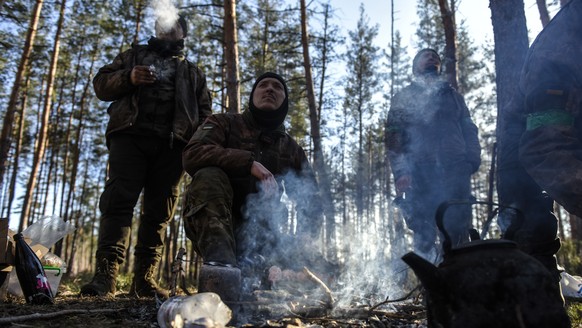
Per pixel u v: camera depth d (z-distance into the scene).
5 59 13.71
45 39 15.39
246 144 2.42
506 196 2.33
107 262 2.97
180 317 1.50
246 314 1.78
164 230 3.28
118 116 3.08
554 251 2.26
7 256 2.47
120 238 3.03
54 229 3.10
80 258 29.98
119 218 3.04
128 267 17.08
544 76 1.61
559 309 1.17
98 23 15.37
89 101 19.97
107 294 2.93
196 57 15.47
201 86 3.50
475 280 1.20
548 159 1.54
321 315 1.92
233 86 7.42
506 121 2.32
